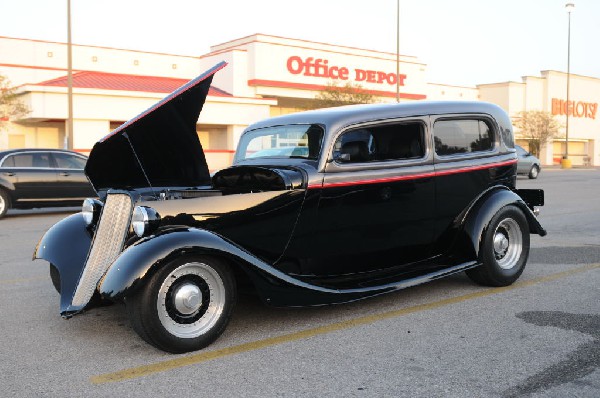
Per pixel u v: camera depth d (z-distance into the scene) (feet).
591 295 17.08
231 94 122.62
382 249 16.10
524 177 92.22
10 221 38.42
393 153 15.96
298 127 15.92
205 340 12.78
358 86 122.52
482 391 10.41
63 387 10.88
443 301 16.55
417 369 11.48
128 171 16.07
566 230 31.24
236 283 13.85
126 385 10.93
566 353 12.25
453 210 17.19
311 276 15.34
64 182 40.11
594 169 147.02
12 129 103.96
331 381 10.95
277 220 14.44
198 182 17.19
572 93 205.36
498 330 13.84
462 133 17.51
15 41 116.67
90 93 96.78
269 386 10.77
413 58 147.23
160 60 132.46
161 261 11.93
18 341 13.60
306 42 127.75
